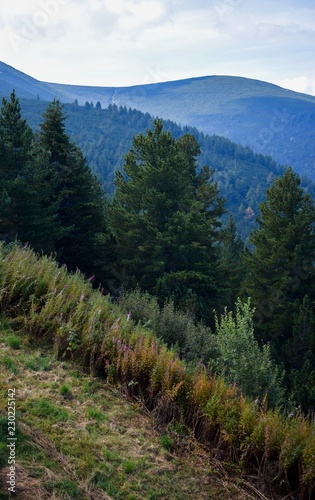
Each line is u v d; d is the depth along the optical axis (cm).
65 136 2562
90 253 2616
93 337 694
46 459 423
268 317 2727
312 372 1716
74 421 508
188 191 2975
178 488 458
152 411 579
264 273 2853
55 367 628
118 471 451
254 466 519
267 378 880
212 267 2658
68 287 877
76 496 391
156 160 2800
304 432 536
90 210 2616
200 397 583
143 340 742
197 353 968
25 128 2256
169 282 2319
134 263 2572
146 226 2677
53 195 2442
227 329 981
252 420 547
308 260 2656
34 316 718
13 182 2003
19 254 945
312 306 2588
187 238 2592
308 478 484
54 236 2288
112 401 586
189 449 529
